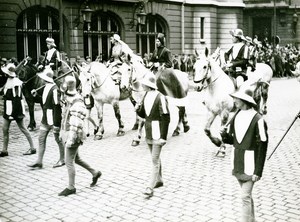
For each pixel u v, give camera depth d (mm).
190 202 7355
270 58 37250
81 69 12172
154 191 7941
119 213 6906
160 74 12656
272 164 9734
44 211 7012
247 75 12070
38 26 27328
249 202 5812
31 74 13773
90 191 7973
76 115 7570
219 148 10828
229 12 39688
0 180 8664
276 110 17906
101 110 12680
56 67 13961
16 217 6758
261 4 50406
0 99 21125
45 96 9227
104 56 31672
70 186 7797
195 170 9305
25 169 9453
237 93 5930
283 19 50406
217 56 11602
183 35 36906
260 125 5754
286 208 7031
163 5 34938
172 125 14594
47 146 11742
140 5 32250
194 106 19422
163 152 10930
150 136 7609
